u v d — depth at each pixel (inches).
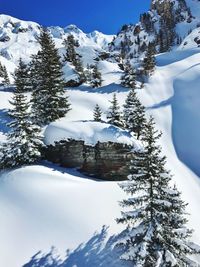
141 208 647.1
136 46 6939.0
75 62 2920.8
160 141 1825.8
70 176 1131.3
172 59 3506.4
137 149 1199.6
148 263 609.0
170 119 2100.1
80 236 821.9
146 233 620.1
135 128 1441.9
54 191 987.9
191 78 2551.7
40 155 1175.0
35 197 962.7
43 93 1525.6
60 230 842.2
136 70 2834.6
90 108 2058.3
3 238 823.1
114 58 3858.3
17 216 895.1
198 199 1322.6
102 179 1181.1
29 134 1166.3
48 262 752.3
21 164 1151.0
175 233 634.8
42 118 1483.8
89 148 1217.4
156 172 633.0
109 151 1198.3
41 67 1665.8
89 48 4598.9
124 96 2378.2
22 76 2367.1
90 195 973.2
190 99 2255.2
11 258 767.7
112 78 2760.8
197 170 1641.2
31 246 800.3
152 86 2625.5
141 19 7869.1
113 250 767.7
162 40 6304.1
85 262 748.0
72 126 1311.5
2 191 1002.7
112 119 1493.6
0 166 1135.0
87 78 2704.2
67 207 917.2
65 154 1242.0
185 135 1911.9
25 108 1179.3
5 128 1546.5
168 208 641.6
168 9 7613.2
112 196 975.0
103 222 866.8
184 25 7268.7
